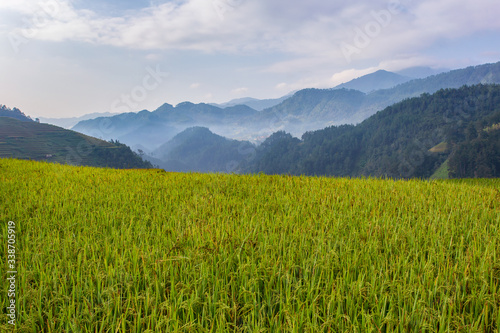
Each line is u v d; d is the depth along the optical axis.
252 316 2.98
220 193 8.91
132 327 2.94
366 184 10.36
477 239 4.96
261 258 4.00
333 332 2.78
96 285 3.62
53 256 4.39
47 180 10.70
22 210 6.54
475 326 2.85
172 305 3.09
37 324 3.14
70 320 3.00
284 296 3.33
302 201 7.59
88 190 8.92
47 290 3.55
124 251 4.35
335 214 6.28
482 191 9.52
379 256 4.25
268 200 7.93
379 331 2.76
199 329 2.80
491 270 3.69
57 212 6.59
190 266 3.84
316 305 3.14
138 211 6.75
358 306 3.18
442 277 3.63
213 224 5.62
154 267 3.81
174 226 5.58
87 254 4.43
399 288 3.30
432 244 4.72
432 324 2.94
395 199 7.87
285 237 4.96
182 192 8.82
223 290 3.32
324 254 4.20
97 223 5.92
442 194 8.76
